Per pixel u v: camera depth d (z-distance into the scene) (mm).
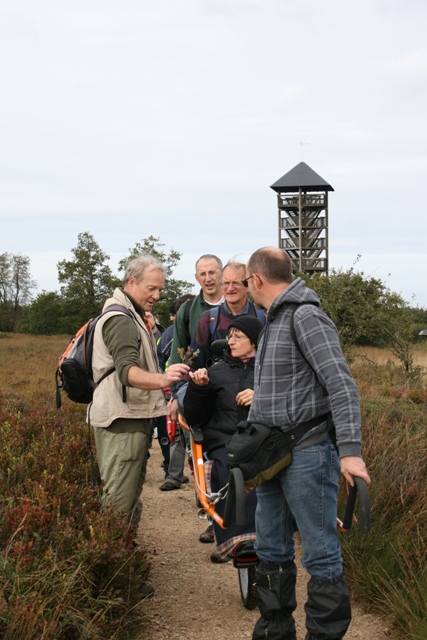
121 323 4566
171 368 4305
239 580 4566
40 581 3604
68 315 51938
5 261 93188
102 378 4656
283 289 3549
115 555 3934
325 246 57375
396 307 16422
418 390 10758
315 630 3332
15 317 92938
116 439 4637
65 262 51562
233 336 4652
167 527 6230
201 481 4500
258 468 3359
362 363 17203
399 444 5988
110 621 3768
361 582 4465
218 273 6219
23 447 6652
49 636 3316
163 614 4328
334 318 16500
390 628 4020
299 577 4973
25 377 20906
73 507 4523
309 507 3365
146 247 34719
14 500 4586
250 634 4070
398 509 5055
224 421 4680
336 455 3434
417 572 4199
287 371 3396
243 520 3256
